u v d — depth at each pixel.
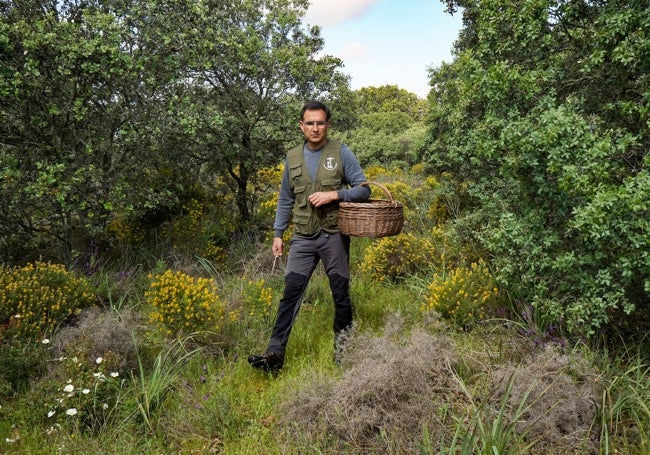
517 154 3.61
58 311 4.13
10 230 5.45
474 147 5.13
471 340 3.87
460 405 3.00
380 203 3.58
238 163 6.96
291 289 3.61
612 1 3.37
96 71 4.95
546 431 2.68
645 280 3.11
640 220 2.92
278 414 3.07
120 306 4.51
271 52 6.59
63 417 2.98
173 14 5.61
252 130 6.89
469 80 4.18
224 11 6.61
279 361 3.53
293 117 6.70
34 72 4.63
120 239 6.27
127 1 5.50
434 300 4.27
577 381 3.09
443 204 7.52
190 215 6.53
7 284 4.22
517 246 3.77
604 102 3.71
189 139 6.26
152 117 5.56
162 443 2.85
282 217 3.91
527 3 3.60
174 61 5.53
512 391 2.94
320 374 3.24
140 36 5.46
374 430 2.84
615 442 2.72
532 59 3.92
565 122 3.19
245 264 5.96
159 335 3.93
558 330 3.70
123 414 3.02
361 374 3.08
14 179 5.05
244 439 2.87
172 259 5.93
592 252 3.38
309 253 3.63
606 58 3.49
